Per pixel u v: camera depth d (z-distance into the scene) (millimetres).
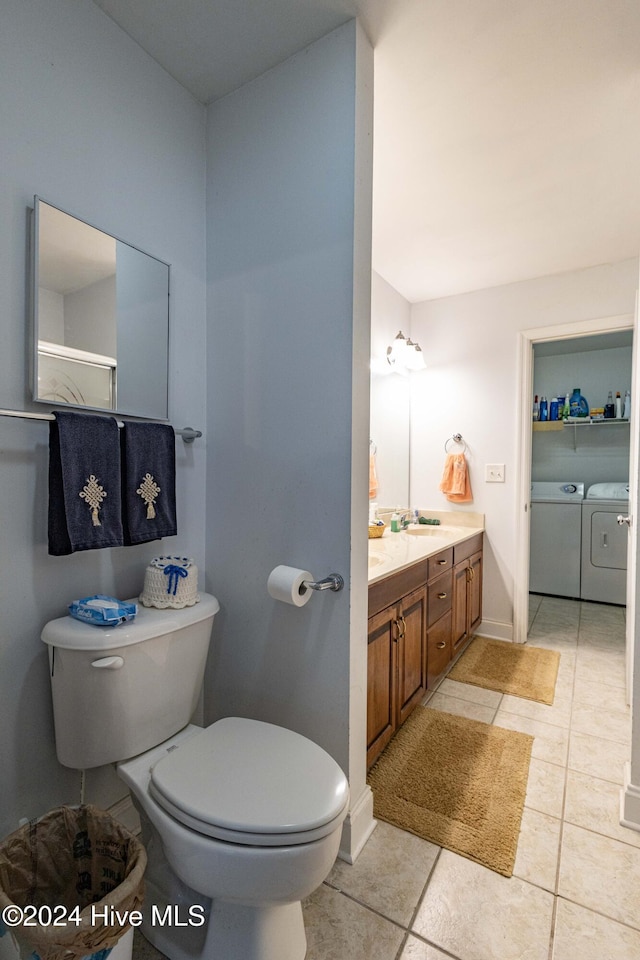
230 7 1257
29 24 1133
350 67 1296
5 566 1120
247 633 1545
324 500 1370
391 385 3133
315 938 1100
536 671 2557
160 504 1366
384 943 1089
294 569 1314
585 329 2809
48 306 1177
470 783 1638
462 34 1307
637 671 1442
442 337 3275
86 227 1260
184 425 1575
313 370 1386
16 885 987
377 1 1222
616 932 1110
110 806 1358
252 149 1516
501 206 2156
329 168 1343
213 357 1634
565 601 4094
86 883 1071
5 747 1128
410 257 2670
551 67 1399
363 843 1373
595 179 1953
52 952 790
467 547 2746
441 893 1216
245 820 881
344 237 1317
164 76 1484
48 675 1208
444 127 1651
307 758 1089
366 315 1375
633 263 2678
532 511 4352
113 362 1337
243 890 886
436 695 2281
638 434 1809
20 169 1123
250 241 1523
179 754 1098
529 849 1357
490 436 3109
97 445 1194
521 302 3002
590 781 1657
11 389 1122
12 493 1129
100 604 1164
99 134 1297
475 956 1061
